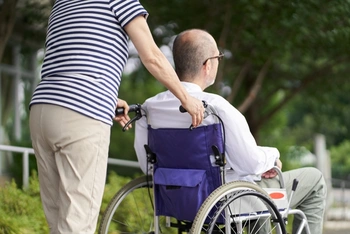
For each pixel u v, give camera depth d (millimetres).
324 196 10672
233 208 9148
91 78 7914
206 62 9305
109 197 16438
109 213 9500
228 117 8820
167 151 9508
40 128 8016
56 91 7906
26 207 15133
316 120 48188
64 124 7848
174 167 9547
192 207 9250
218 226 9211
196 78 9344
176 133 9297
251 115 34500
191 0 22250
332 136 79000
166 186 9516
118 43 8102
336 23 20766
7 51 30469
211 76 9445
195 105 8445
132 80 32938
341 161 80812
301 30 20359
